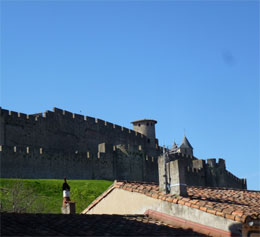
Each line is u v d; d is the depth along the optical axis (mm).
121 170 108750
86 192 83312
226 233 26359
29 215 26172
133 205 30938
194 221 27688
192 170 119750
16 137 105750
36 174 93000
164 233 26672
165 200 29078
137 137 138125
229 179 131250
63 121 117250
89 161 102062
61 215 27078
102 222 27094
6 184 78125
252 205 30859
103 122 128125
